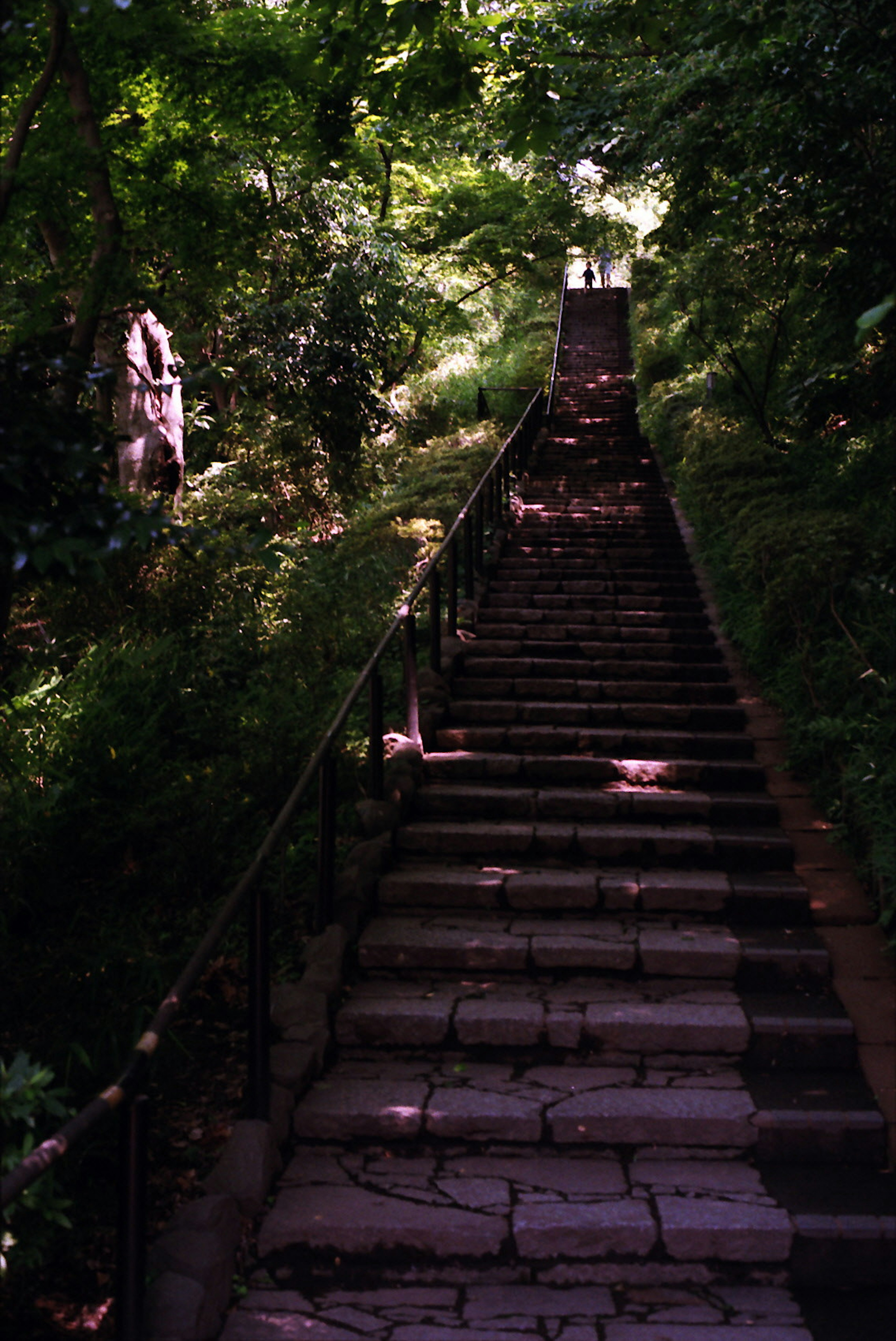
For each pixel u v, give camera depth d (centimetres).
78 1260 287
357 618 764
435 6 479
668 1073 380
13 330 524
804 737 589
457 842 516
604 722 656
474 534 988
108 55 430
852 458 921
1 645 278
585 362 2328
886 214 585
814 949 427
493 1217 309
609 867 508
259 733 581
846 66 559
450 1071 384
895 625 563
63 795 521
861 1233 302
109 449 262
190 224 480
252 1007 335
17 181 352
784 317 1207
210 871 491
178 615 711
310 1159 343
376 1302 291
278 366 1155
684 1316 289
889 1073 368
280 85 513
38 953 445
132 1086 241
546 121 579
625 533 1051
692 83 689
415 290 1400
